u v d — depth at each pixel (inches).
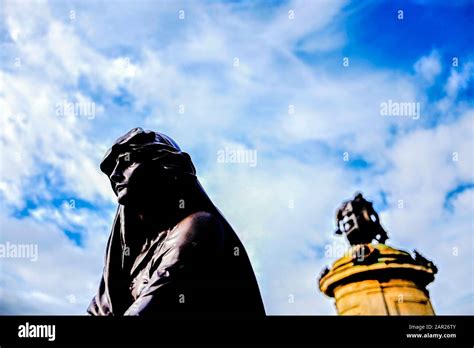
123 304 231.5
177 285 205.9
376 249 458.0
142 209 235.9
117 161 241.9
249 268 237.5
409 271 440.5
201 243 218.4
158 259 221.5
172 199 237.8
